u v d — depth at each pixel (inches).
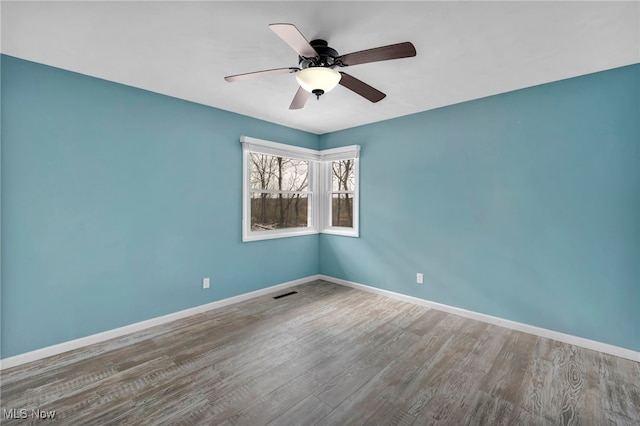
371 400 71.7
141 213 109.1
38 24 68.9
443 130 128.1
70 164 93.7
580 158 97.0
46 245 89.7
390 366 86.1
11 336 84.4
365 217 157.0
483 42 77.0
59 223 91.8
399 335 106.0
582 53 82.4
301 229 173.3
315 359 89.8
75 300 95.1
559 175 101.0
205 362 87.7
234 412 67.3
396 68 92.1
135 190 107.5
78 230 95.4
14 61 84.0
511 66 90.5
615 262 91.9
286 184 170.2
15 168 84.4
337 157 166.6
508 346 97.8
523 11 64.4
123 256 104.9
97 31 72.1
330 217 178.2
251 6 62.8
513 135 110.3
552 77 98.3
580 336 97.9
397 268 144.8
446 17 66.6
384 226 149.3
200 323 115.6
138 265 108.6
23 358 86.0
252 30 71.8
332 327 112.7
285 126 159.2
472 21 68.1
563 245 100.8
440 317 122.7
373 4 62.0
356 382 78.6
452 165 125.9
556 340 102.0
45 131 89.0
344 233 166.9
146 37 74.9
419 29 71.3
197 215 125.0
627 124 89.4
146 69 92.9
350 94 114.0
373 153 153.1
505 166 112.3
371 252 155.0
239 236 140.6
